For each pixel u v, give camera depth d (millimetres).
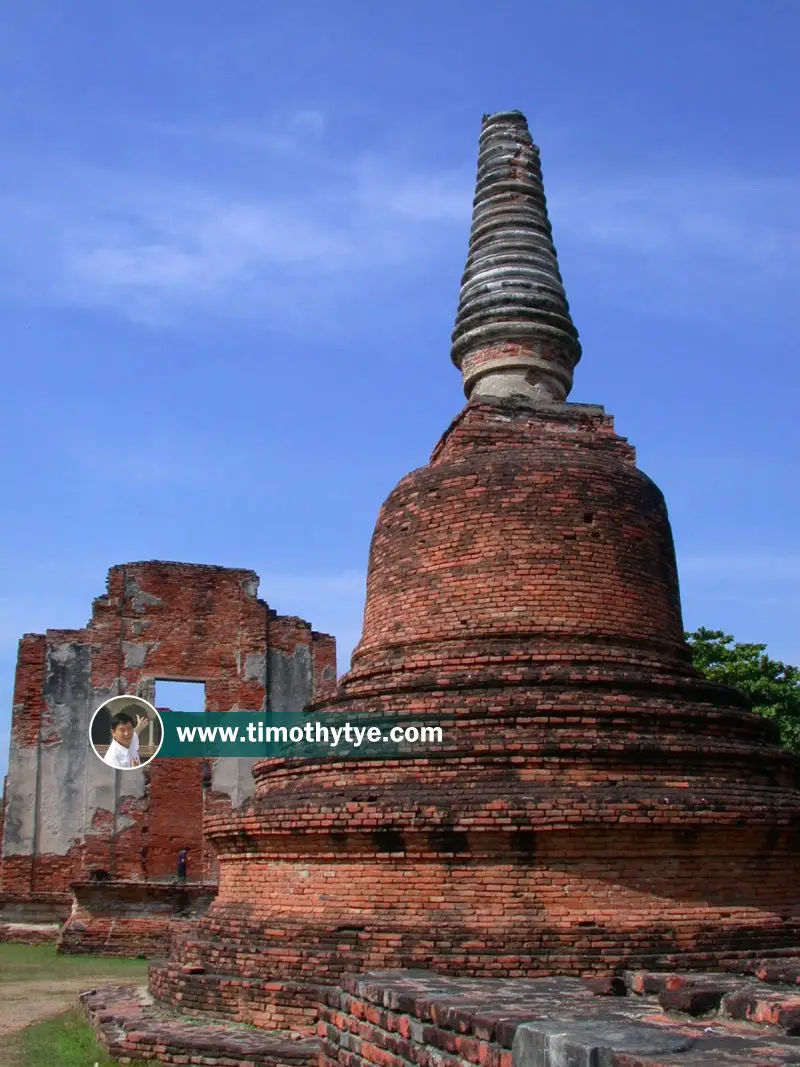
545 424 22438
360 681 19984
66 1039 17562
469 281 24797
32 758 41500
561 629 19047
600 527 20000
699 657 39750
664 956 15430
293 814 17156
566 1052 7754
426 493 20906
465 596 19641
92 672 42719
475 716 17516
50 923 39656
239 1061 14977
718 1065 7012
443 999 10109
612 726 17375
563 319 24125
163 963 19609
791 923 16594
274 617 45781
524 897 15758
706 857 16375
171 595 44219
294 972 16312
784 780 18250
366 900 16406
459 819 15930
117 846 40906
